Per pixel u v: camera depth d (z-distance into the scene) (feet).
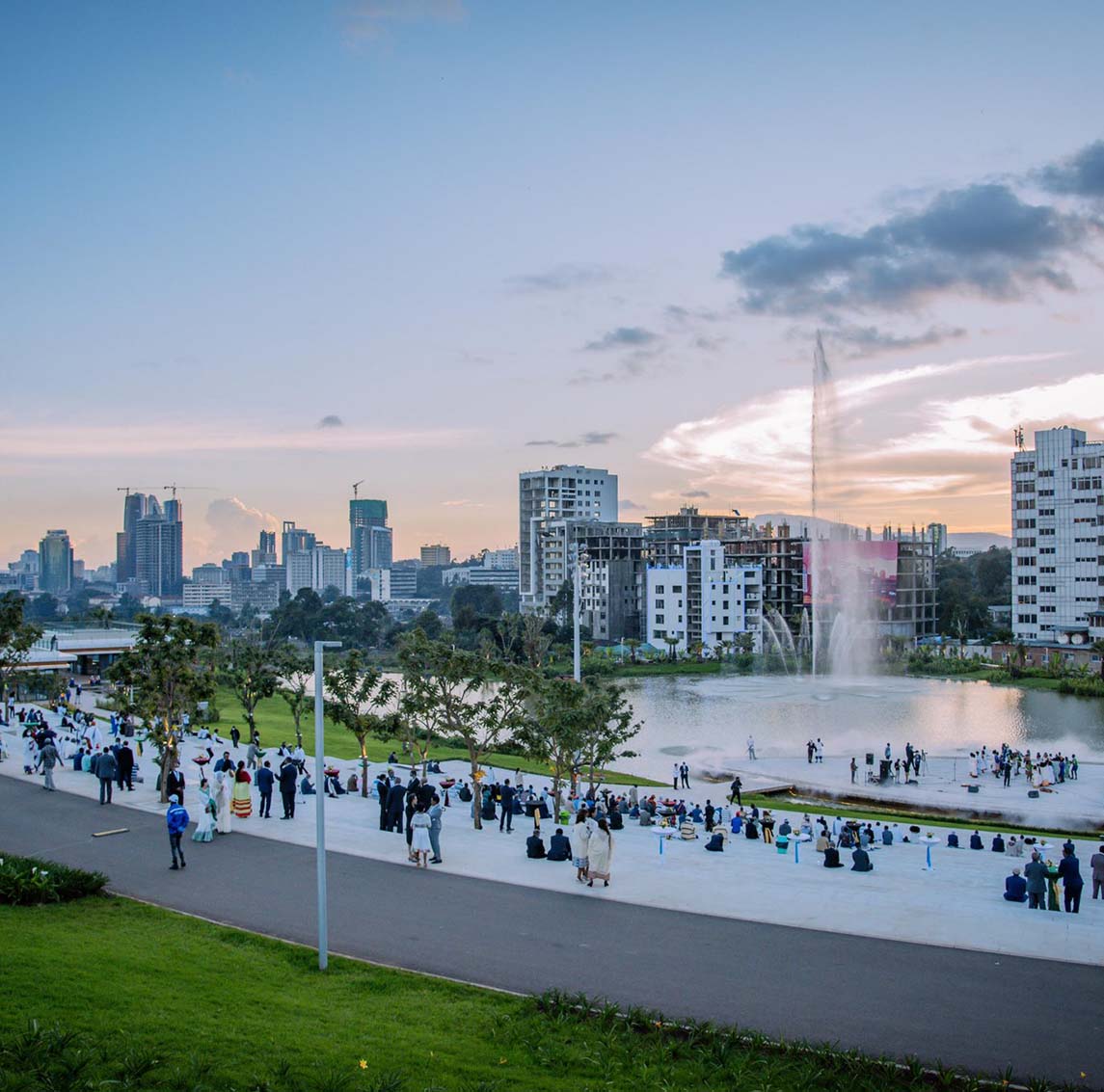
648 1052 72.43
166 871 119.44
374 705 212.64
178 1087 60.85
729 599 655.35
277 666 308.81
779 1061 71.56
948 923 104.63
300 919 102.58
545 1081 66.80
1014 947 96.99
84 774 186.60
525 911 106.63
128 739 234.58
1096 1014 81.41
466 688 195.62
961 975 89.45
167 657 171.22
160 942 90.79
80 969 78.95
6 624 283.59
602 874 116.88
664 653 636.07
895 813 225.97
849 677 536.01
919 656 573.33
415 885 115.65
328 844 134.10
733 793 232.53
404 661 187.73
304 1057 66.74
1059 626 595.88
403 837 139.74
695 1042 74.54
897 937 99.66
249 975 83.46
